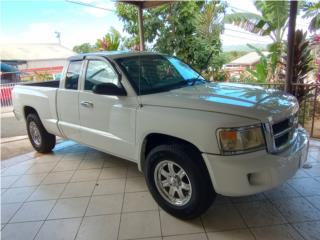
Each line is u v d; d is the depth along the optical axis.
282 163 2.38
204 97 2.75
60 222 2.98
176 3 7.64
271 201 3.08
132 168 4.24
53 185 3.85
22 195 3.63
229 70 9.82
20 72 14.52
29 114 5.08
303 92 5.55
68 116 4.07
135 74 3.27
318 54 8.16
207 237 2.58
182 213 2.77
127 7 8.43
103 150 3.63
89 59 3.73
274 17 7.66
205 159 2.41
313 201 3.04
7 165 4.72
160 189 2.93
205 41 7.95
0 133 7.24
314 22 7.64
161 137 2.90
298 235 2.53
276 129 2.52
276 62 7.36
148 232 2.71
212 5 7.89
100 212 3.10
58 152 5.16
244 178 2.30
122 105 3.15
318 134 5.55
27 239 2.76
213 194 2.61
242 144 2.33
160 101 2.81
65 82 4.11
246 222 2.76
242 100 2.64
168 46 7.93
